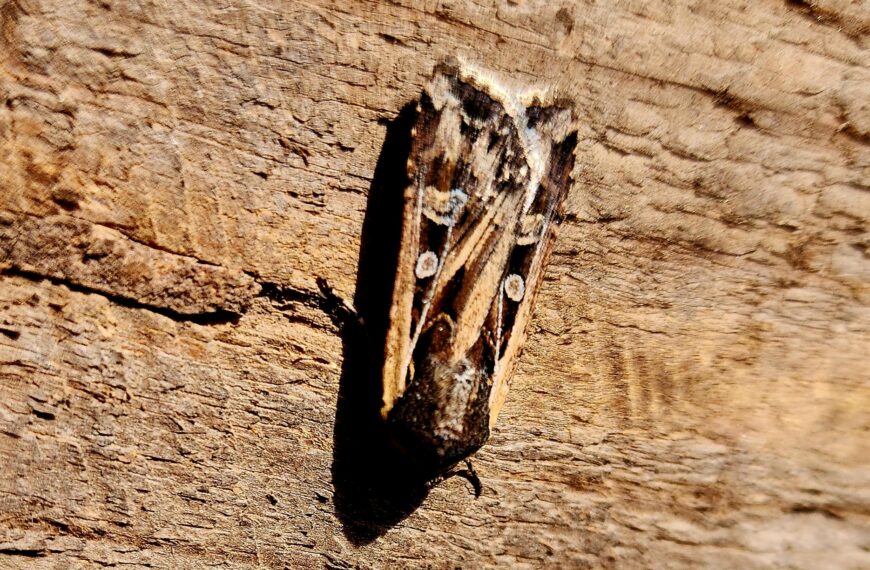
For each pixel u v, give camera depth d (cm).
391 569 16
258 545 16
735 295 16
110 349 16
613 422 16
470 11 16
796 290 16
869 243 16
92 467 16
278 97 16
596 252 16
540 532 16
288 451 16
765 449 16
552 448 16
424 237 16
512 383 16
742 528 16
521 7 16
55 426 16
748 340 16
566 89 16
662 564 16
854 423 16
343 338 16
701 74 16
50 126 15
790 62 16
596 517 16
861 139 16
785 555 16
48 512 16
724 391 16
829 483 16
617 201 16
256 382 16
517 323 16
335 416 16
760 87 16
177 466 16
